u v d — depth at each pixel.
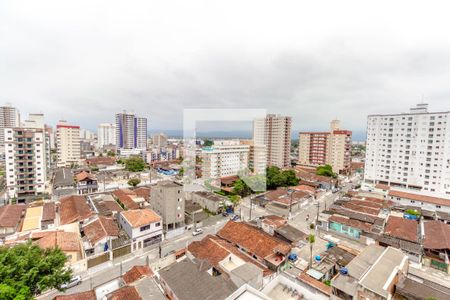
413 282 23.53
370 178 76.12
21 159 61.62
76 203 49.41
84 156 137.12
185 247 35.16
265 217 44.56
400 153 69.31
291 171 77.06
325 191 73.38
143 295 21.28
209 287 20.92
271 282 20.72
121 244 34.69
